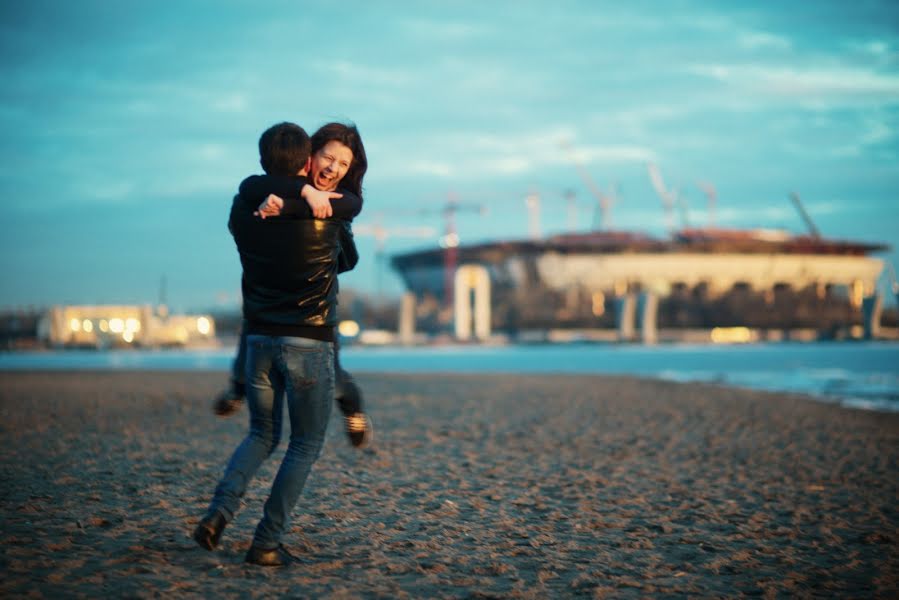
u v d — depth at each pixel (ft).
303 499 25.27
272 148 16.52
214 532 16.56
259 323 16.88
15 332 577.84
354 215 17.07
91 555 17.75
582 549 20.12
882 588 17.63
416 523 22.39
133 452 36.45
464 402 74.28
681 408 70.23
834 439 48.67
